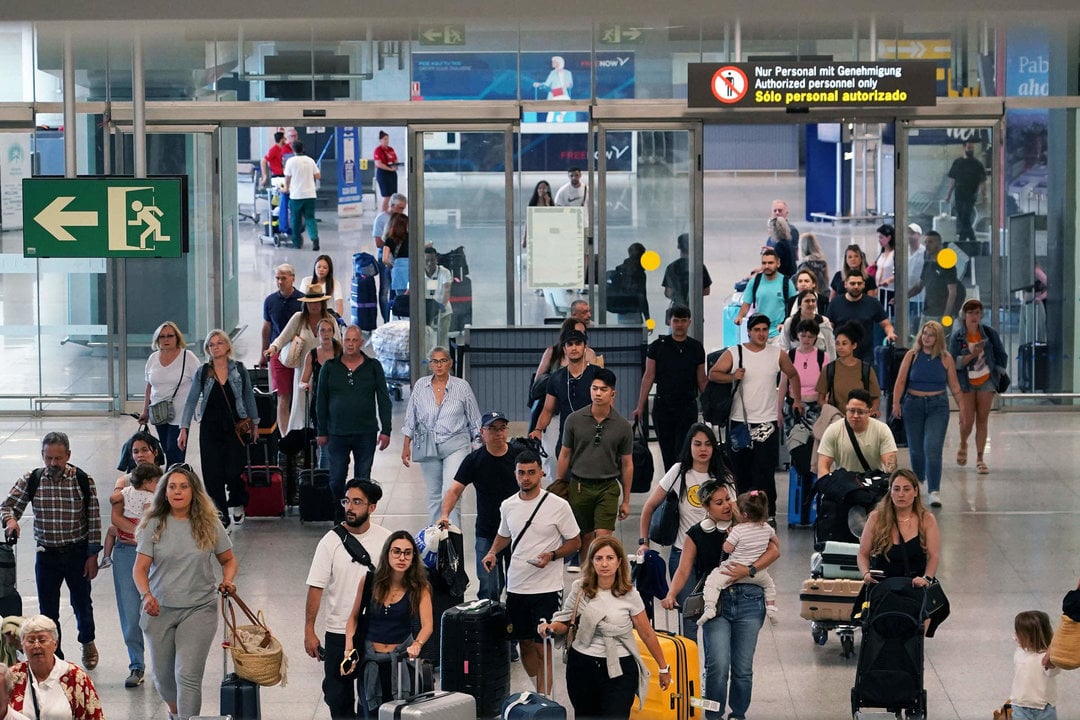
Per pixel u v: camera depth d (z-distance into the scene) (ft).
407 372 91.45
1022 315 88.12
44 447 47.62
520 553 43.65
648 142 86.43
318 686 46.62
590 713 39.22
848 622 47.83
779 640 49.96
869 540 43.21
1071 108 86.43
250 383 63.46
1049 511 66.28
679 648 40.65
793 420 63.82
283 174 153.58
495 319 88.22
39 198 59.47
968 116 85.76
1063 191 87.15
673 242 86.99
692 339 63.93
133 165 87.97
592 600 38.93
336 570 40.88
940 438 66.49
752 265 141.79
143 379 89.35
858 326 63.10
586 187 86.89
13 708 35.42
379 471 74.38
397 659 39.83
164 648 41.60
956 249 87.20
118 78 87.04
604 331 75.41
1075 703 44.11
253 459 66.44
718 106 83.87
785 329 73.20
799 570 57.72
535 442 54.75
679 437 64.13
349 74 86.99
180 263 88.84
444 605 43.98
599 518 51.96
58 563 47.91
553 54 86.33
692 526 43.78
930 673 46.88
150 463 49.67
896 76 83.46
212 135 87.61
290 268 81.25
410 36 86.33
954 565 58.49
